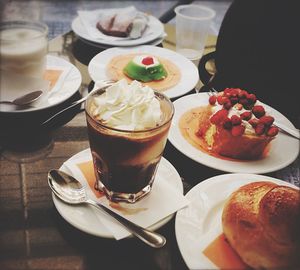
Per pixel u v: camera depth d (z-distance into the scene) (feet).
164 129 0.91
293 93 1.48
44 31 1.25
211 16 1.79
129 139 0.87
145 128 0.92
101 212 0.93
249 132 1.16
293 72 1.45
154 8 4.46
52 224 0.92
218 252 0.86
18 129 1.21
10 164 1.07
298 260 0.79
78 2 3.92
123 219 0.90
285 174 1.18
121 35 1.84
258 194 0.91
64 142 1.18
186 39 1.85
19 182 1.02
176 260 0.87
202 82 1.61
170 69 1.65
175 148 1.23
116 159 0.92
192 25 1.79
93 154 0.98
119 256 0.86
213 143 1.22
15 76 1.21
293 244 0.80
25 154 1.11
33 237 0.88
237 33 1.53
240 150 1.18
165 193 1.00
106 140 0.89
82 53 1.74
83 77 1.56
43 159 1.11
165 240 0.86
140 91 0.98
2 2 2.38
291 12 1.39
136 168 0.95
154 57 1.63
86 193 0.98
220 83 1.59
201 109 1.40
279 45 1.44
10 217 0.92
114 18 1.91
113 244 0.89
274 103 1.47
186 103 1.42
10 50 1.15
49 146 1.16
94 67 1.58
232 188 1.03
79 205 0.94
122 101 0.95
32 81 1.25
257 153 1.19
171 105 0.96
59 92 1.36
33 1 3.32
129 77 1.58
